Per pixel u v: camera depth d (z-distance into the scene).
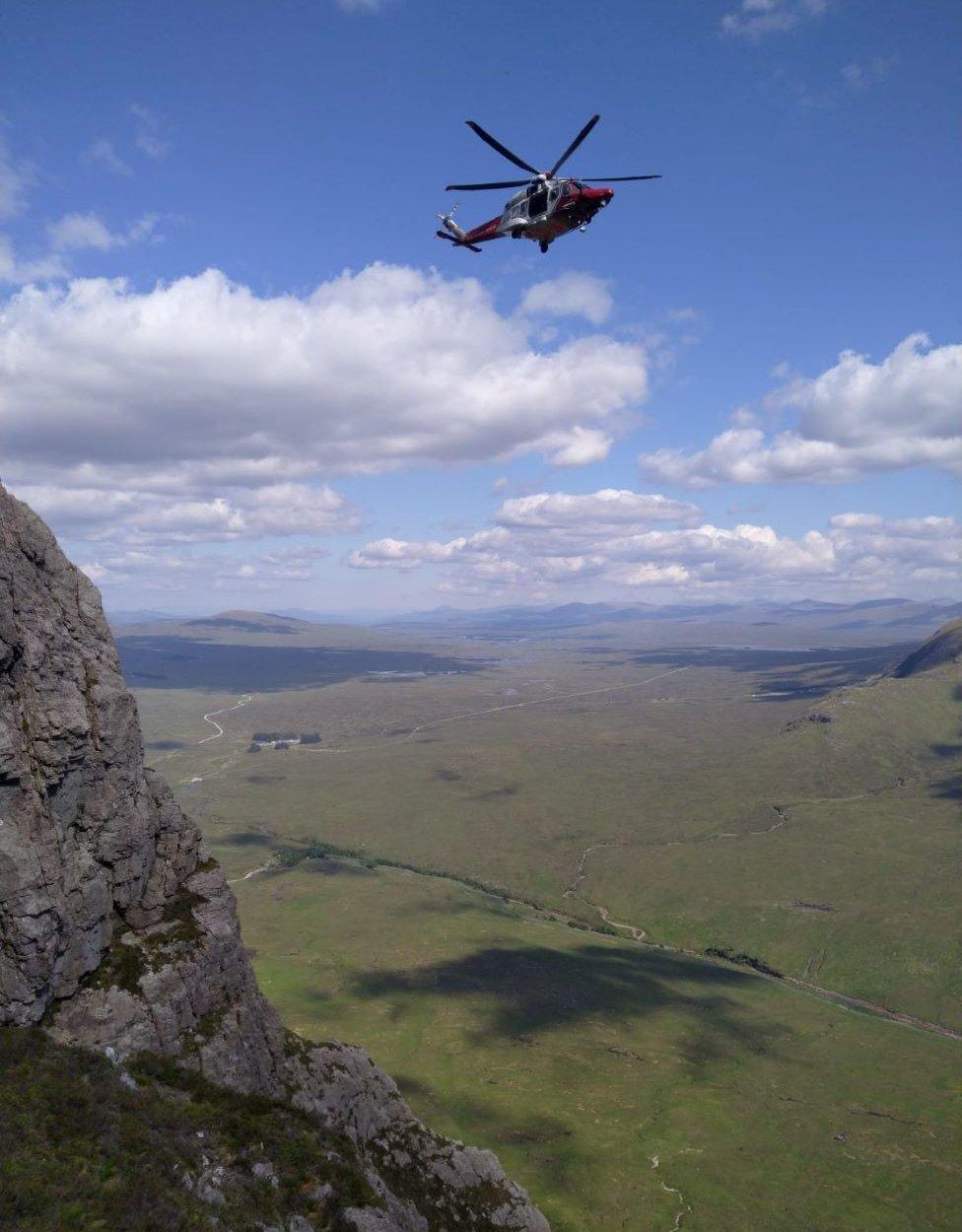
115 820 47.41
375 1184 47.12
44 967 39.97
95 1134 35.00
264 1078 49.19
